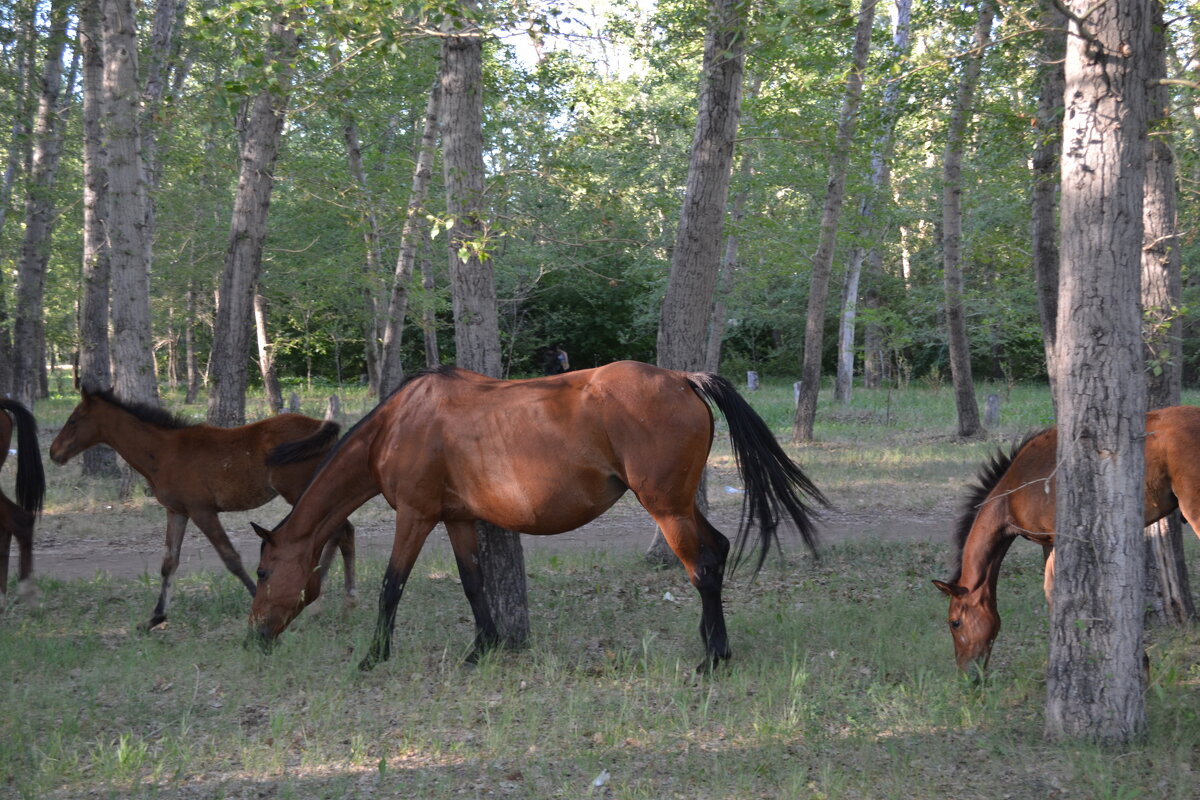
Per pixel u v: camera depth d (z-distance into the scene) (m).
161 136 14.57
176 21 17.33
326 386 38.22
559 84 11.90
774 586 8.56
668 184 25.38
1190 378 29.41
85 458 14.84
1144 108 4.49
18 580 8.59
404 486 6.15
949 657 6.16
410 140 22.69
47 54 17.38
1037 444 5.68
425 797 4.29
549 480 5.82
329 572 9.09
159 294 25.38
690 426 5.73
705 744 4.86
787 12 5.96
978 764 4.54
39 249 20.83
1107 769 4.32
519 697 5.64
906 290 29.36
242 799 4.29
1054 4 4.23
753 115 14.98
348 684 5.88
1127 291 4.51
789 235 20.55
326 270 20.20
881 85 7.73
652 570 9.26
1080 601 4.67
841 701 5.42
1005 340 24.48
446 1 6.27
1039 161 10.81
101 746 4.71
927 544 10.31
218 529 7.61
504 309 34.84
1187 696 5.31
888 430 21.16
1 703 5.48
